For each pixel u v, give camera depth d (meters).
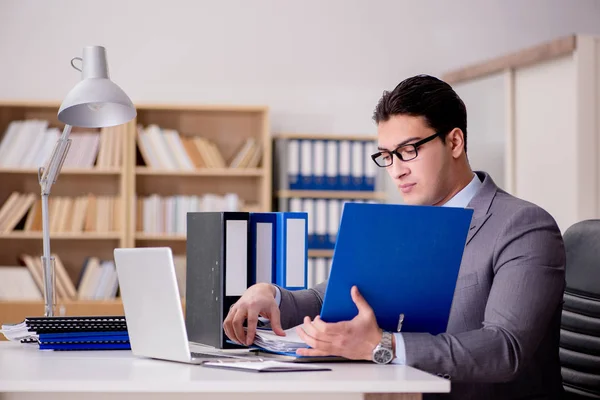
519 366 1.72
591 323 2.27
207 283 2.03
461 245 1.70
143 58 5.79
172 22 5.82
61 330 1.98
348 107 5.96
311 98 5.93
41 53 5.68
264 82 5.89
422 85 2.01
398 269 1.67
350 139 5.54
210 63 5.84
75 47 5.72
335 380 1.41
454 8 6.03
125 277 1.81
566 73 4.46
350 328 1.64
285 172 5.47
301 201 5.48
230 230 1.97
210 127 5.74
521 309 1.77
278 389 1.39
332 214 5.50
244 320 1.92
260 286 1.96
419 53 6.01
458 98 2.05
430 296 1.72
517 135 4.88
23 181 5.52
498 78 5.02
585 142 4.36
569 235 2.42
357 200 5.52
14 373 1.53
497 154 5.03
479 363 1.67
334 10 5.95
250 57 5.88
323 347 1.63
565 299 2.35
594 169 4.38
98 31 5.75
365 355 1.65
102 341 1.99
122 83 5.78
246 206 5.61
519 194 4.86
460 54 6.04
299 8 5.92
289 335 1.88
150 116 5.68
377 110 2.07
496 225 1.93
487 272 1.92
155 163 5.45
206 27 5.84
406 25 6.00
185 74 5.83
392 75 5.99
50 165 2.43
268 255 2.08
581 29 6.13
